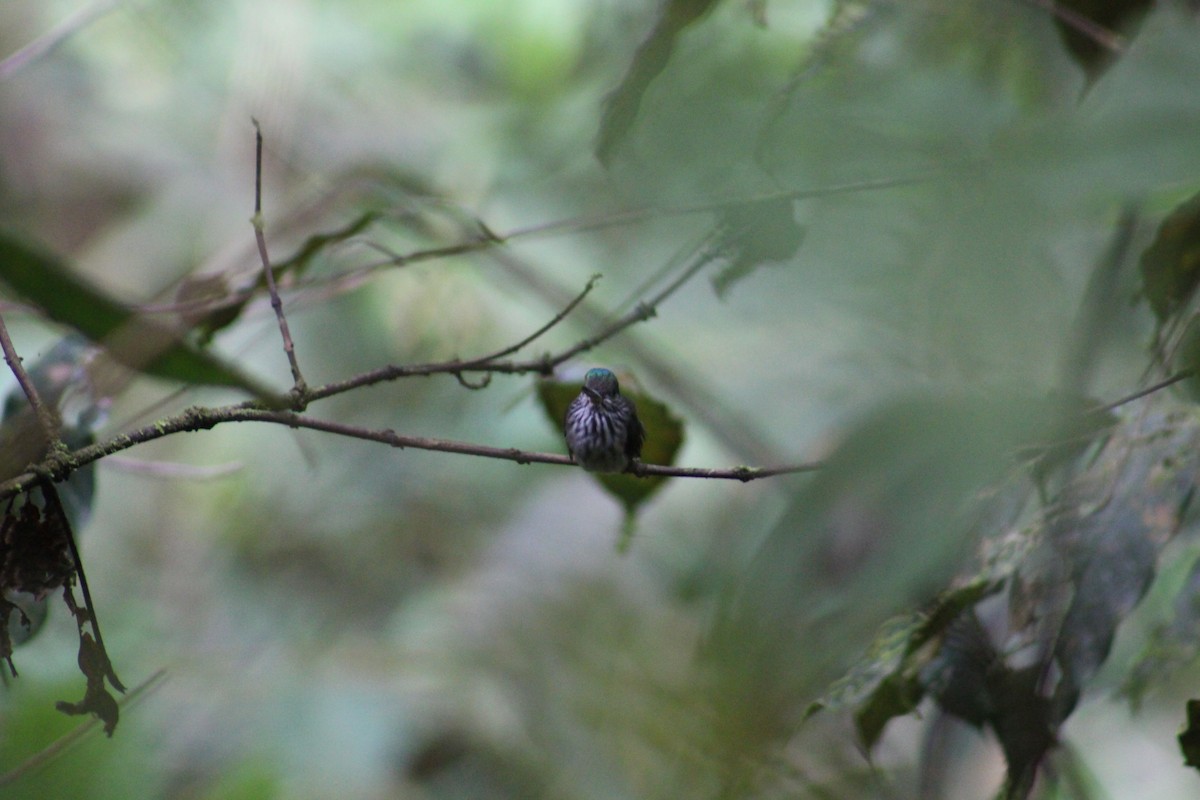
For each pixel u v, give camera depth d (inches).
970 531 154.7
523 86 441.4
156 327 116.3
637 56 171.5
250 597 438.3
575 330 407.5
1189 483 151.4
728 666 121.2
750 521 237.3
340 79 452.1
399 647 407.8
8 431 204.2
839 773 195.8
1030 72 199.3
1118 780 285.4
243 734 363.9
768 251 180.9
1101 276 173.5
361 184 251.0
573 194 406.3
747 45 217.9
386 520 450.6
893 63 188.7
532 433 441.4
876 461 109.7
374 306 414.6
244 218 434.0
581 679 305.1
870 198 150.7
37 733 225.5
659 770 195.8
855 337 126.4
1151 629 193.3
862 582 108.6
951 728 197.2
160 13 454.3
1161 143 138.3
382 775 369.1
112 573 449.4
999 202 120.0
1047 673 158.2
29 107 465.7
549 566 391.2
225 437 470.6
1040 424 110.0
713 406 361.4
